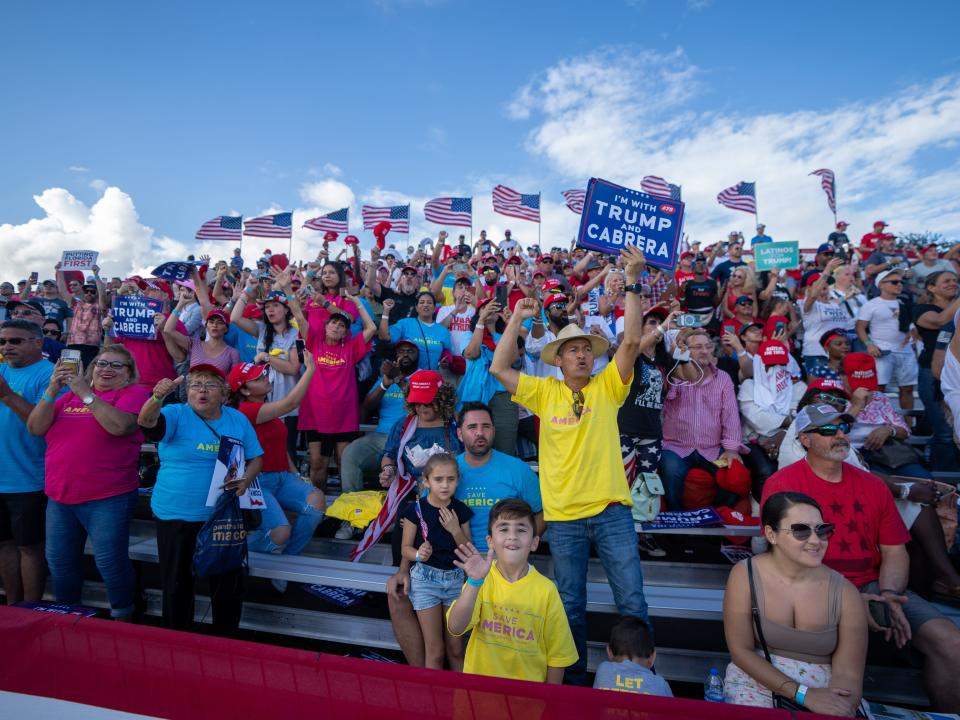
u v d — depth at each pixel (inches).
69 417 157.9
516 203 624.7
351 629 163.0
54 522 159.3
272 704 74.0
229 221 556.7
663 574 165.2
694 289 333.1
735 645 109.3
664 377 189.8
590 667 149.6
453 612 108.7
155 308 241.8
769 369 195.5
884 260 412.8
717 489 180.4
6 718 82.8
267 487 182.1
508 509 110.0
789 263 327.9
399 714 69.9
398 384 218.5
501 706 67.6
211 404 151.9
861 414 173.6
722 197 598.9
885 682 132.0
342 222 598.9
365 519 186.4
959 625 127.6
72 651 82.4
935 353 214.1
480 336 217.6
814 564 103.3
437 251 356.5
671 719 64.4
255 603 173.5
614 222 161.6
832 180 588.1
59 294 462.3
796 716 62.2
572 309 258.2
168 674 78.4
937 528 139.3
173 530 146.9
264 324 269.4
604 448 133.0
